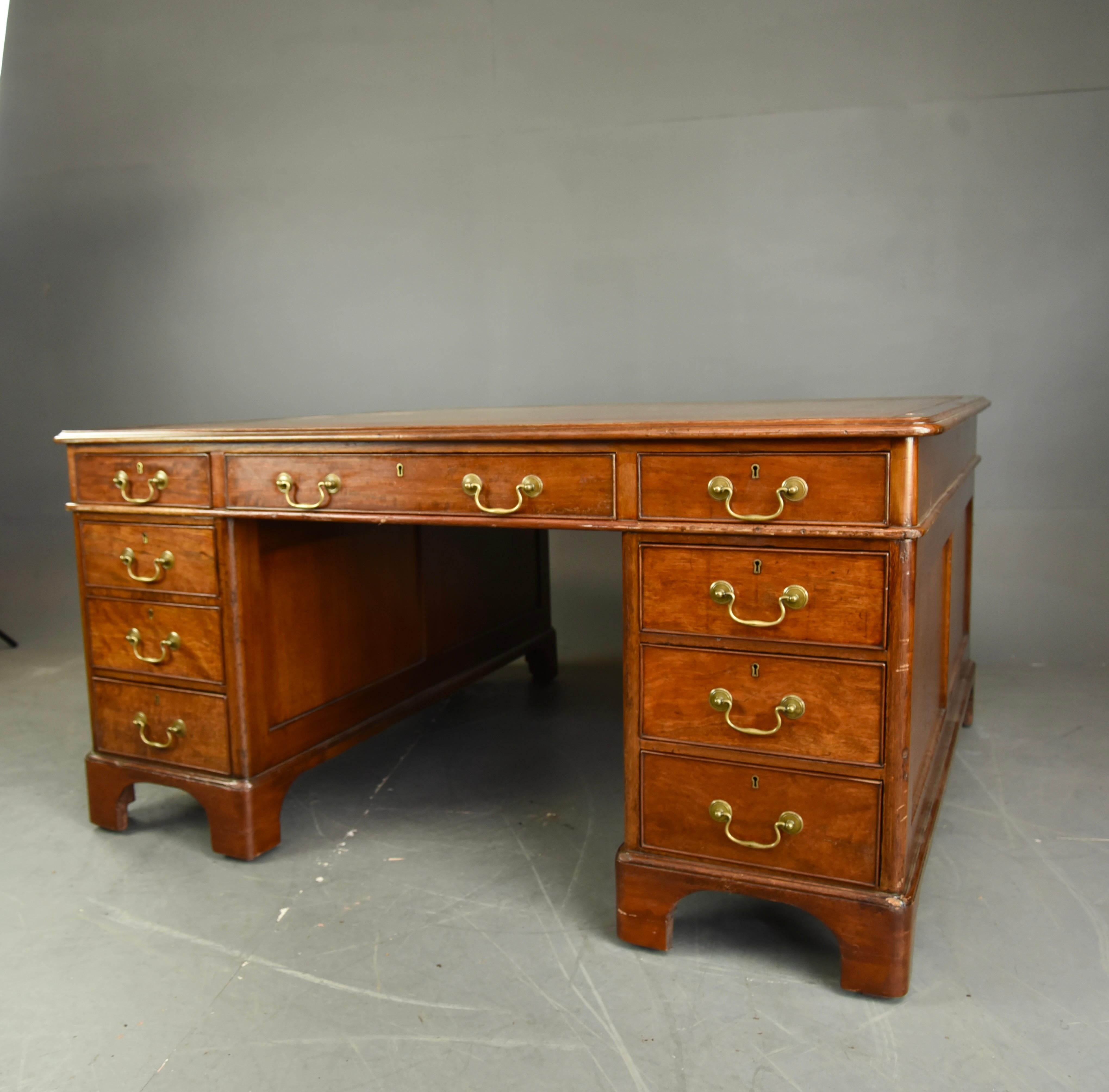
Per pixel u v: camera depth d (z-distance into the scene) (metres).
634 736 1.77
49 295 4.23
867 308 3.38
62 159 4.13
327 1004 1.66
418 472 1.88
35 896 2.06
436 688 2.85
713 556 1.66
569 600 3.89
